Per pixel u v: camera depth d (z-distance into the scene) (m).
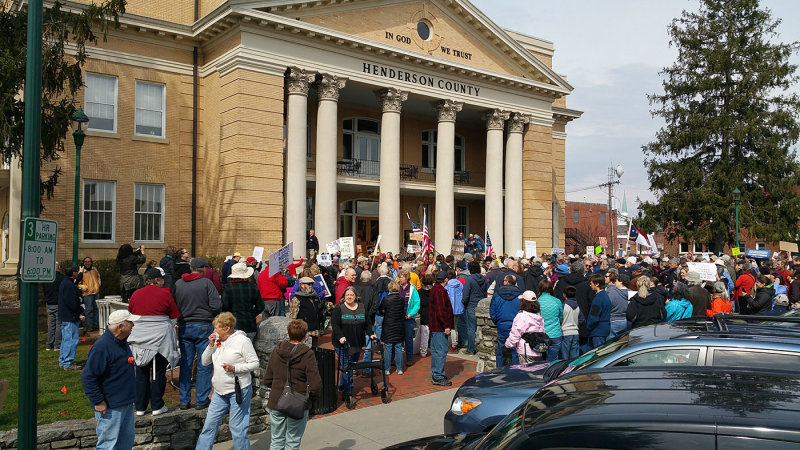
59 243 20.36
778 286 15.38
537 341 8.80
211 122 22.91
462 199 33.91
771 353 5.05
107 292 20.17
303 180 22.41
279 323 8.58
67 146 20.66
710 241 34.62
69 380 9.70
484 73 27.56
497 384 6.66
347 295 9.35
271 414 6.04
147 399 7.36
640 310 10.10
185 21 23.67
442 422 8.27
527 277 13.66
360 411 8.86
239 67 21.09
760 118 34.97
